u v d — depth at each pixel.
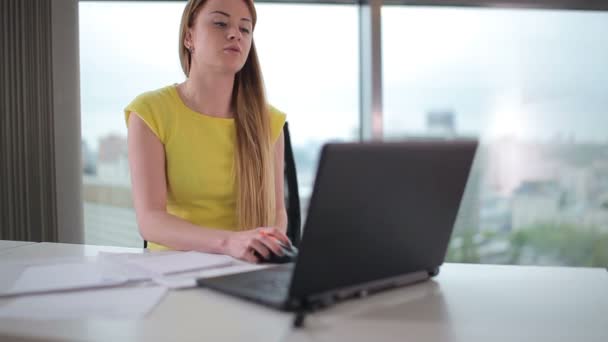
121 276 0.79
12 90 2.36
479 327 0.59
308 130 2.70
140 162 1.35
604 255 2.79
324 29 2.70
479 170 2.74
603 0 2.67
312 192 0.58
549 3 2.67
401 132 2.69
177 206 1.47
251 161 1.48
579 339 0.55
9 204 2.37
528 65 2.71
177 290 0.74
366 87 2.66
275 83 2.66
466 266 0.96
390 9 2.66
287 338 0.54
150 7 2.65
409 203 0.70
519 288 0.79
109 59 2.64
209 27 1.38
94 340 0.53
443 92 2.70
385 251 0.71
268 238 0.95
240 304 0.67
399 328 0.58
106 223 2.68
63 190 2.38
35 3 2.35
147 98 1.44
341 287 0.66
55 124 2.37
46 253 1.04
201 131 1.46
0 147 2.37
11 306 0.64
